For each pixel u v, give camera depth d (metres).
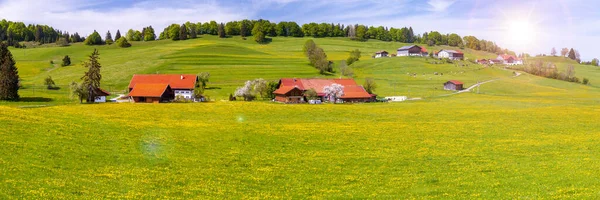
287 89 133.62
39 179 34.75
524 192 33.53
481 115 88.31
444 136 62.88
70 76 187.12
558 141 57.72
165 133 59.97
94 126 60.81
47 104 107.75
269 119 84.19
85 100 122.75
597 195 31.77
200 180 37.97
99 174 38.06
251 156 48.47
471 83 185.88
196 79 147.50
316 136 61.72
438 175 40.50
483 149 53.12
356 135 63.09
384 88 168.25
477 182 37.47
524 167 42.69
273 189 35.88
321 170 42.66
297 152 51.09
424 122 78.94
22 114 62.97
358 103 122.81
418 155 49.69
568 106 104.12
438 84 182.50
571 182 35.97
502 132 66.25
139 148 49.62
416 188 36.00
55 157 42.50
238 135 60.91
